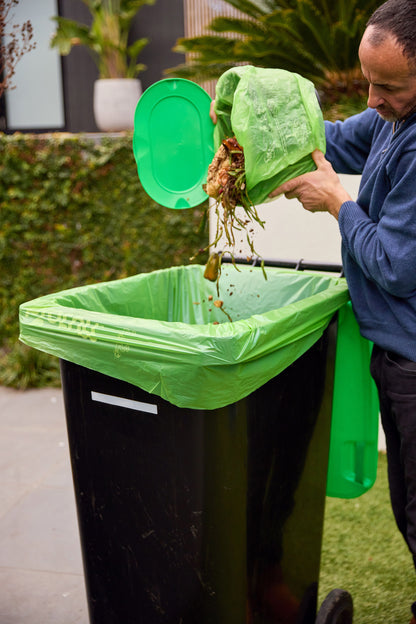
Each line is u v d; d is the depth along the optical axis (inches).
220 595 54.4
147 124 67.1
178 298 75.0
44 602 79.4
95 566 60.6
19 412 143.3
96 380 54.9
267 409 54.9
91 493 58.6
